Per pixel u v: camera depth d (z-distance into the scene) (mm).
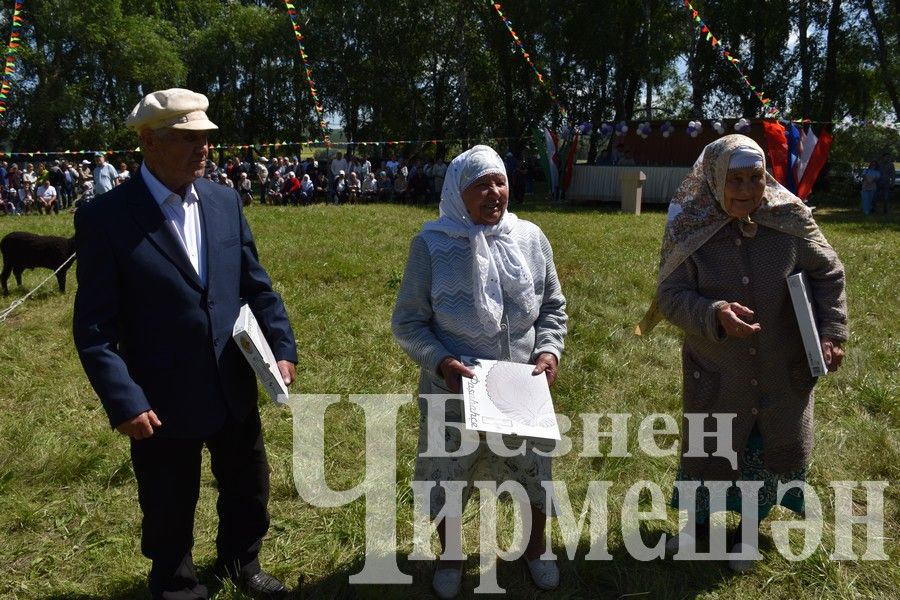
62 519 3553
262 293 2949
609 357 5742
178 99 2551
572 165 22266
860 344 6047
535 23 30344
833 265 3008
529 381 2781
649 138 23156
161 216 2637
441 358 2807
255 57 37531
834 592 3041
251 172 30781
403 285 2971
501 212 2883
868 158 28141
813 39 28859
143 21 35031
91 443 4273
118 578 3119
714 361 3072
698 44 29469
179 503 2721
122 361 2531
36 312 7586
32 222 16234
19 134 34031
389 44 34000
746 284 2971
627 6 30344
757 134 21109
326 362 5770
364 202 23547
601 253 10406
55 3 31250
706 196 3010
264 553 3342
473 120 34344
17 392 5148
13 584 3094
